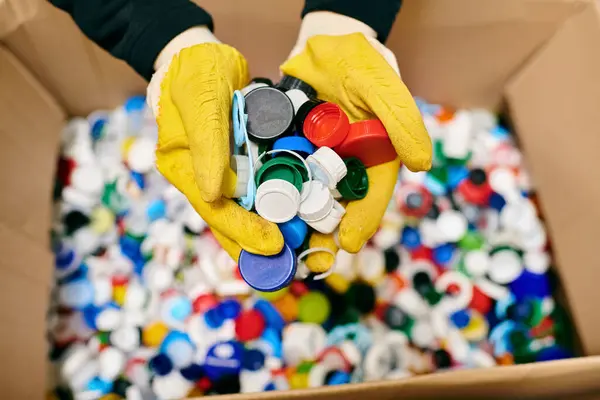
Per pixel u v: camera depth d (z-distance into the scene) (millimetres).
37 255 891
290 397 636
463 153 1012
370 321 927
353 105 552
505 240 973
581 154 842
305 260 568
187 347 906
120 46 655
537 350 914
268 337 913
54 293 938
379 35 658
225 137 495
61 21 825
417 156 492
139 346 922
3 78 842
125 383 896
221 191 490
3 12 796
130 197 996
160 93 588
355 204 556
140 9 644
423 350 917
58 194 1001
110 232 984
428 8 829
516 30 864
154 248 960
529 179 996
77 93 997
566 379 626
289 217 503
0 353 727
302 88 590
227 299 936
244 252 535
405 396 650
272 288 523
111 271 957
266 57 958
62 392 891
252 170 505
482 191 1003
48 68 917
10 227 827
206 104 503
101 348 919
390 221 971
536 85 914
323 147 511
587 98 813
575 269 885
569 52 837
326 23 640
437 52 918
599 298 828
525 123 961
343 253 915
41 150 949
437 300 944
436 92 1022
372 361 888
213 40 641
